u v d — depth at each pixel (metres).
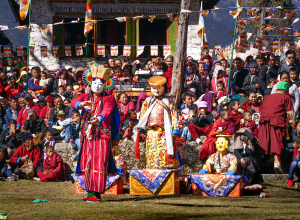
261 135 10.71
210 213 5.45
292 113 10.75
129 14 20.34
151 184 7.65
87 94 7.14
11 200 6.85
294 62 14.19
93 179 6.61
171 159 8.11
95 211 5.53
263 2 21.62
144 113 8.35
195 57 20.36
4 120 13.45
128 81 14.21
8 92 15.00
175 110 8.33
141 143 11.23
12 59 17.80
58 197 7.46
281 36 15.09
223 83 14.02
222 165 8.51
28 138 11.09
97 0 19.94
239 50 13.80
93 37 21.23
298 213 5.55
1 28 15.00
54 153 10.88
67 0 19.95
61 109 12.62
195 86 13.97
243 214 5.39
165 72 14.24
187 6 13.65
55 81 15.38
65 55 19.08
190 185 8.31
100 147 6.72
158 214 5.31
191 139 11.42
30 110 12.36
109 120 6.93
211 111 12.19
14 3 23.81
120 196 7.68
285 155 11.10
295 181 9.93
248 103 12.05
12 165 11.33
